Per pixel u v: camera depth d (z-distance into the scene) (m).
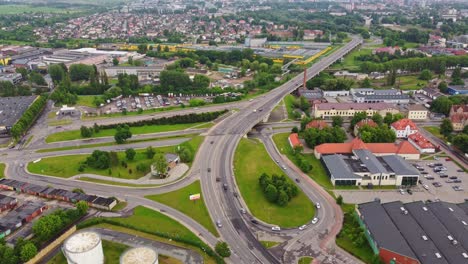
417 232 168.38
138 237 176.75
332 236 180.50
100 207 199.38
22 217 185.38
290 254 168.50
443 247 158.88
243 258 165.75
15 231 179.12
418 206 188.00
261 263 162.75
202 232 182.88
